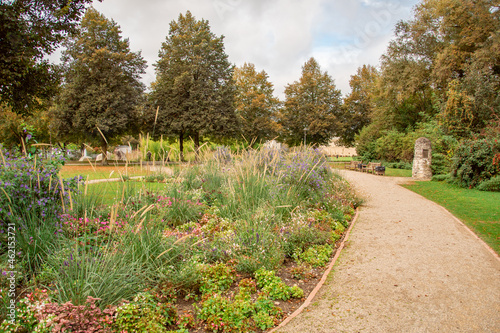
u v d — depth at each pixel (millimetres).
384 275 4359
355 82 42219
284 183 7641
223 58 29484
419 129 24047
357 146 32844
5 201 3836
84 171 13602
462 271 4492
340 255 5156
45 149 4816
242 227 5078
